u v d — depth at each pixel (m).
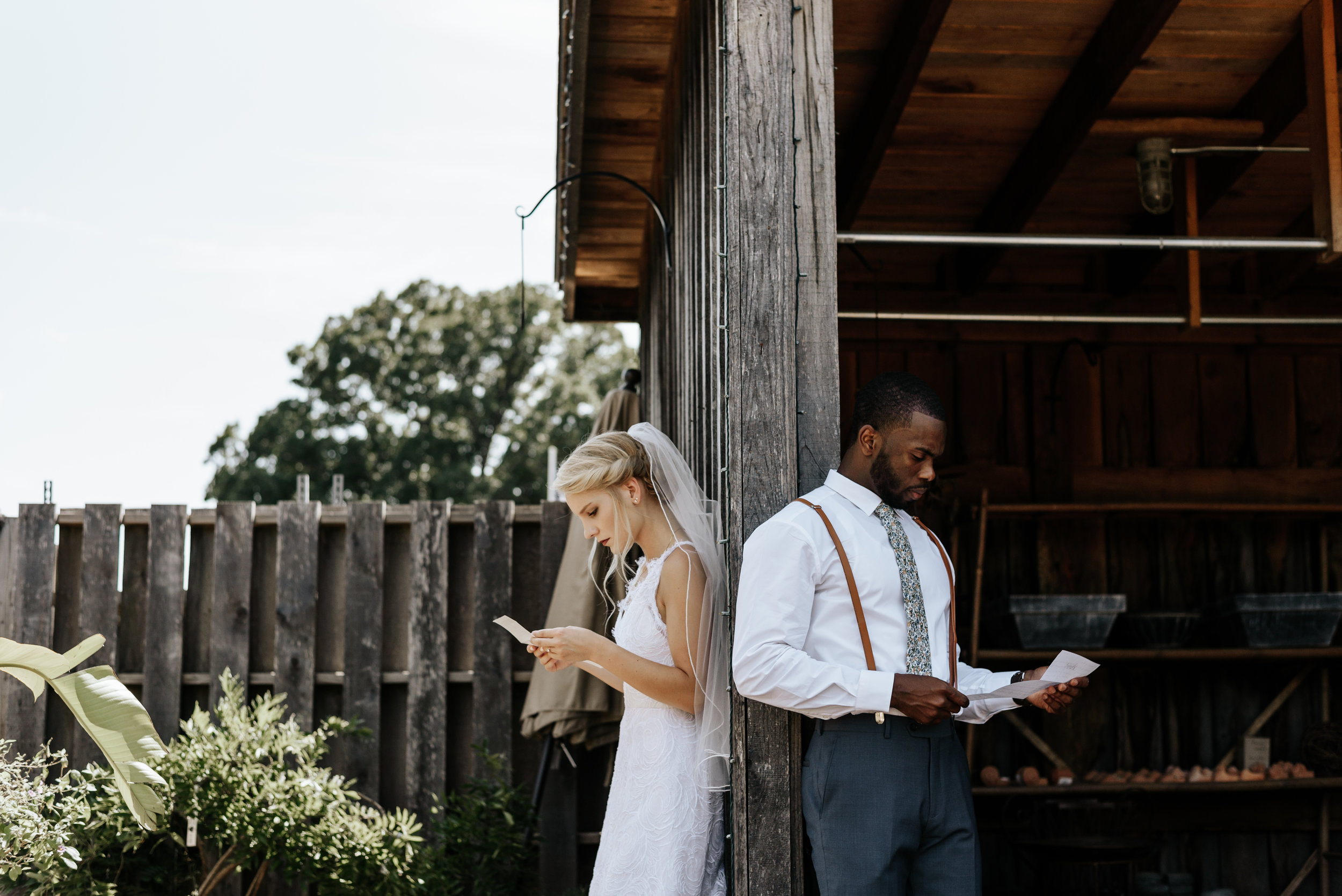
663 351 3.94
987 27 3.77
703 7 2.79
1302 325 5.01
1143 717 4.76
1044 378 5.00
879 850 1.85
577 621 3.46
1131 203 4.67
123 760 2.55
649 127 4.18
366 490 19.62
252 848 3.28
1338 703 4.76
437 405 20.19
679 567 2.15
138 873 3.42
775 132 2.23
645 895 2.08
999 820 4.52
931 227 4.85
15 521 3.85
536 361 20.88
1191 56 3.88
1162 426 5.02
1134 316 4.61
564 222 4.71
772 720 2.06
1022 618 4.28
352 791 3.52
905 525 2.06
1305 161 4.34
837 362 2.19
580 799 3.75
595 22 3.55
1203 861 4.59
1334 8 3.62
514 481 19.53
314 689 3.81
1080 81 3.93
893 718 1.90
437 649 3.79
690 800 2.12
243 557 3.86
